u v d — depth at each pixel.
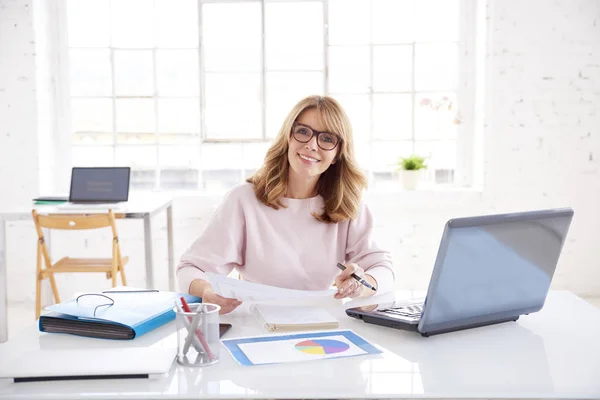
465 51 4.19
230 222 1.88
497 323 1.46
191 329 1.17
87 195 3.59
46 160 4.12
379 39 4.21
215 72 4.24
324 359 1.21
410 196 4.04
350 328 1.42
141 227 4.08
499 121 3.99
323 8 4.18
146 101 4.27
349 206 1.90
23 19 3.91
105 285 4.11
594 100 3.95
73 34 4.21
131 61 4.23
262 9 4.18
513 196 4.04
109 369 1.12
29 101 3.97
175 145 4.30
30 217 3.27
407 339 1.34
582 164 4.00
